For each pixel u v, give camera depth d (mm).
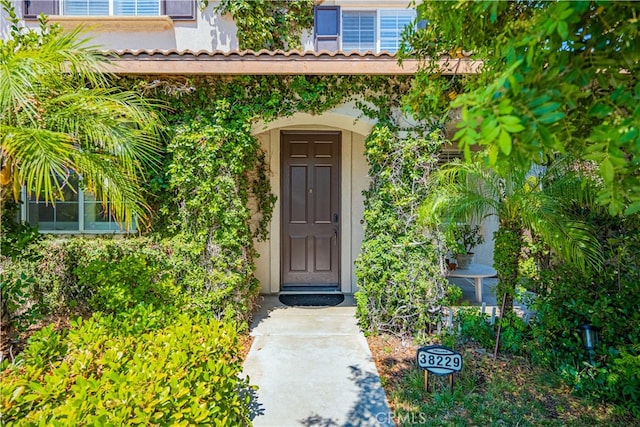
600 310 3473
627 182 1450
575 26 1378
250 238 5496
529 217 3650
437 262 4652
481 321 4453
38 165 2826
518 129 1217
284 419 2945
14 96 2875
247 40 6500
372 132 4871
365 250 4855
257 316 5457
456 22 1970
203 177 4781
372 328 4734
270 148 6539
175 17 6543
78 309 4844
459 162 4305
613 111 1374
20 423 1680
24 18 6301
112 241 4922
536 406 3107
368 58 4453
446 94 2980
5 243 3742
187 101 4875
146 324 2955
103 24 6379
